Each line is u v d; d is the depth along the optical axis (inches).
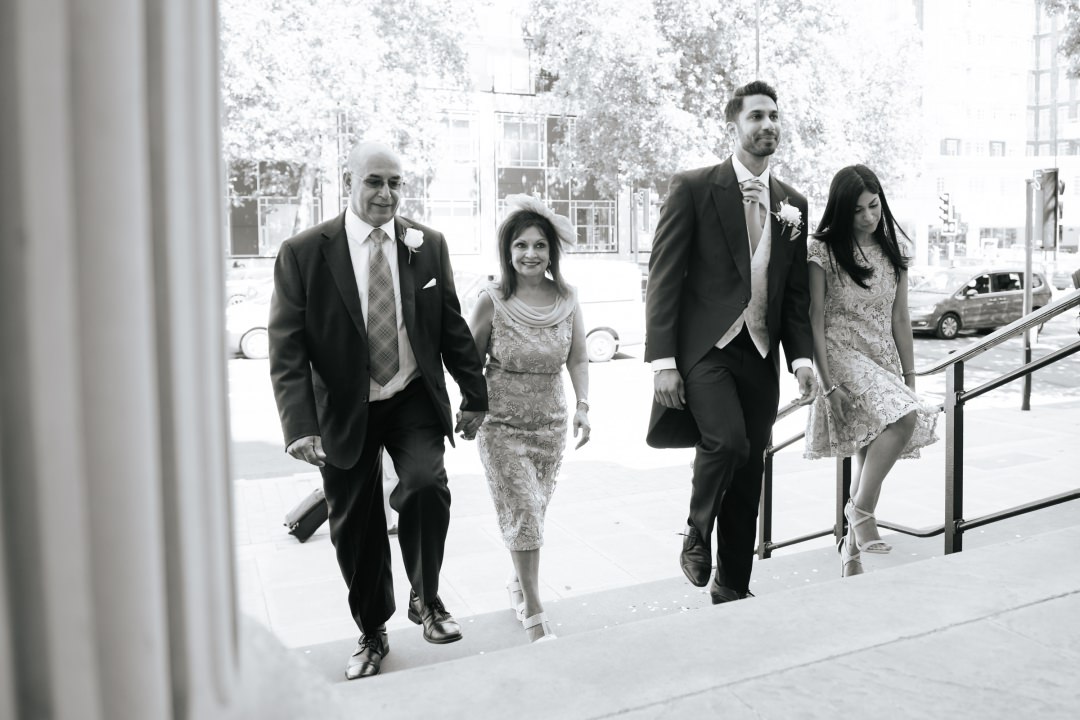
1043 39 2428.6
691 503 130.3
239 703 24.2
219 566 23.3
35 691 19.4
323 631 167.8
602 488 275.1
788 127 943.0
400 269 130.6
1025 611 97.6
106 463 19.3
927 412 149.5
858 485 157.5
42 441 18.6
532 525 139.6
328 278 126.7
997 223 2239.2
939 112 2175.2
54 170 18.2
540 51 1052.5
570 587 189.8
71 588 19.2
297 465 323.6
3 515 18.7
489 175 1338.6
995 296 789.9
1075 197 2309.3
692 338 130.1
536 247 142.6
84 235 18.7
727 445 125.0
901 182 1241.4
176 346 20.9
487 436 145.0
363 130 884.6
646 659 88.5
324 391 128.5
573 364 153.9
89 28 18.5
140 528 20.0
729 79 949.2
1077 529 125.0
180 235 20.8
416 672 86.7
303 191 1125.7
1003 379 146.3
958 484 156.9
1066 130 2427.4
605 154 987.9
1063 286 1134.4
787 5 943.7
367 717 78.5
